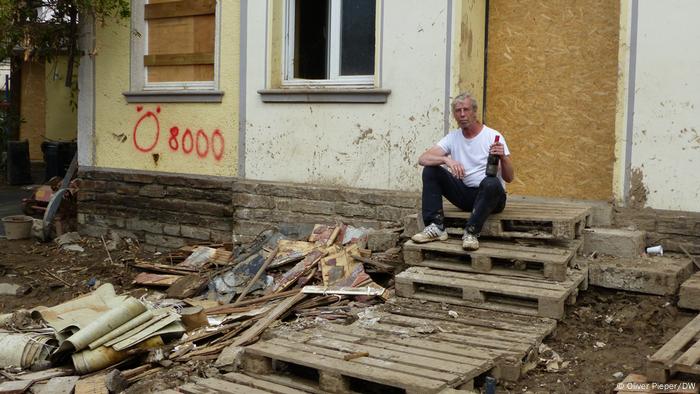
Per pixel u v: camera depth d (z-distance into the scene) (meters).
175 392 4.54
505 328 5.09
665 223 6.11
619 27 6.40
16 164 16.20
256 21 8.30
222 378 4.78
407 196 7.30
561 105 7.32
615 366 4.75
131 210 9.49
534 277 5.59
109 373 5.24
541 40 7.39
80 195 9.98
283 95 8.11
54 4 9.45
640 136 6.25
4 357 5.75
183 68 9.10
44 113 19.06
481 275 5.77
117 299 6.61
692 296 5.29
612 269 5.71
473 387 4.34
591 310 5.62
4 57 9.66
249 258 7.40
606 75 7.05
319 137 7.95
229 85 8.57
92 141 9.83
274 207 8.20
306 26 8.24
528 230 6.07
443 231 6.20
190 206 8.93
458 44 7.02
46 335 5.99
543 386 4.50
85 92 9.81
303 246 7.28
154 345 5.74
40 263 8.98
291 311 6.08
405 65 7.34
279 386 4.54
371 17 7.79
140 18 9.34
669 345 4.35
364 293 6.12
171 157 9.12
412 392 4.03
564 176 7.34
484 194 5.82
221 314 6.39
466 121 6.11
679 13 6.02
